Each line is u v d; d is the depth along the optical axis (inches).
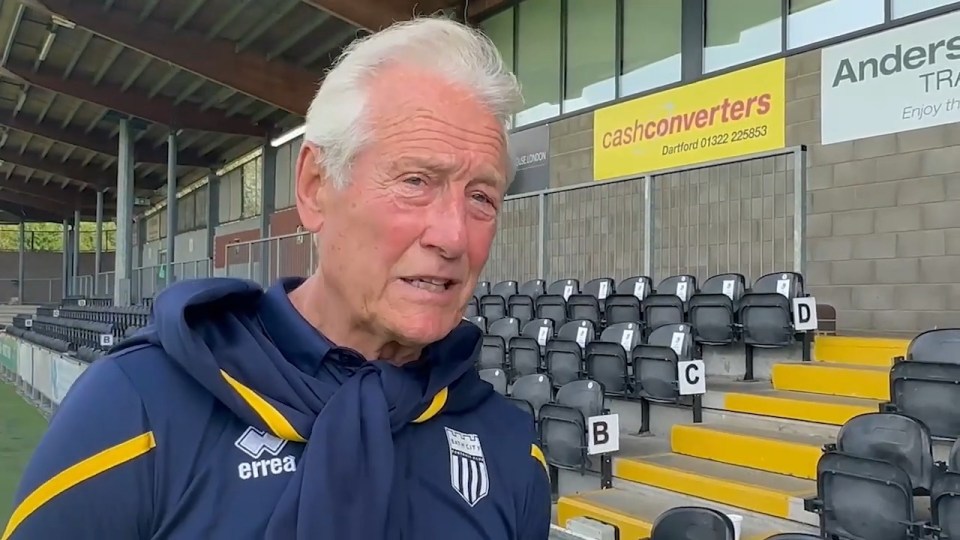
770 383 203.3
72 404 29.8
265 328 34.1
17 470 251.6
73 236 1304.1
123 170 720.3
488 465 37.0
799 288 200.7
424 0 406.6
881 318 242.7
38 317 768.9
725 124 293.6
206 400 30.4
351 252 33.1
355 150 32.5
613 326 220.7
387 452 31.1
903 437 126.6
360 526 29.2
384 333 34.0
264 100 537.0
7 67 609.0
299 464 30.0
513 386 205.2
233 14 475.5
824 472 126.6
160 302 31.8
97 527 28.0
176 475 29.0
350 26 472.4
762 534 139.6
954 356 156.9
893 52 242.8
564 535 152.9
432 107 32.5
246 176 795.4
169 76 610.5
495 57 35.4
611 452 180.5
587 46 363.3
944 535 109.3
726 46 298.4
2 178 1113.4
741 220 279.9
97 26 484.7
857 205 250.5
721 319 207.3
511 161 35.9
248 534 28.7
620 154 338.6
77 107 721.0
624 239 319.3
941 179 230.1
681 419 195.0
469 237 33.4
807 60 267.9
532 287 302.0
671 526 99.5
